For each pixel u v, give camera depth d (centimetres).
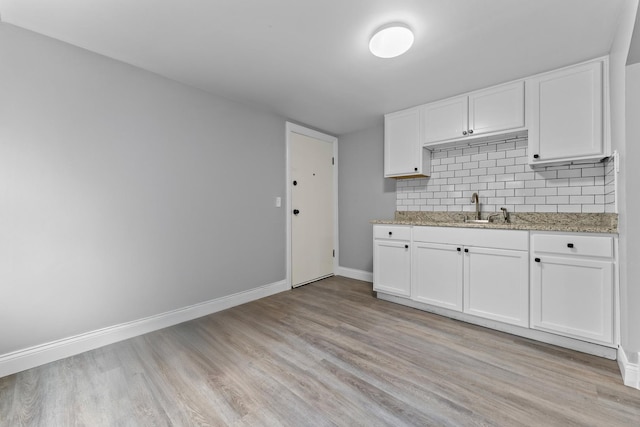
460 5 154
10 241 171
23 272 175
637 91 153
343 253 411
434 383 159
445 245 252
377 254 304
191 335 221
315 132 380
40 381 163
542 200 248
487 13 160
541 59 208
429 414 135
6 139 169
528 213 255
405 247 281
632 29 136
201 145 261
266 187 320
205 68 223
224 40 187
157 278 233
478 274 234
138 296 223
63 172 188
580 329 188
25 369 174
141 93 223
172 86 241
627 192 156
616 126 179
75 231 193
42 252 181
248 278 302
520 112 235
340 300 304
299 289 346
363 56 206
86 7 155
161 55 205
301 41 188
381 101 288
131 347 202
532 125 229
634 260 155
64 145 188
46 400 147
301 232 363
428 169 312
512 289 216
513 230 215
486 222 274
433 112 287
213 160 270
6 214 170
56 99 185
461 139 269
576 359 182
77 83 193
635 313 155
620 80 166
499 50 197
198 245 260
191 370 173
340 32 179
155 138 231
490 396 148
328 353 192
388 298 302
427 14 161
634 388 153
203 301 263
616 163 179
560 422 129
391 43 180
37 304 179
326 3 153
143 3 153
